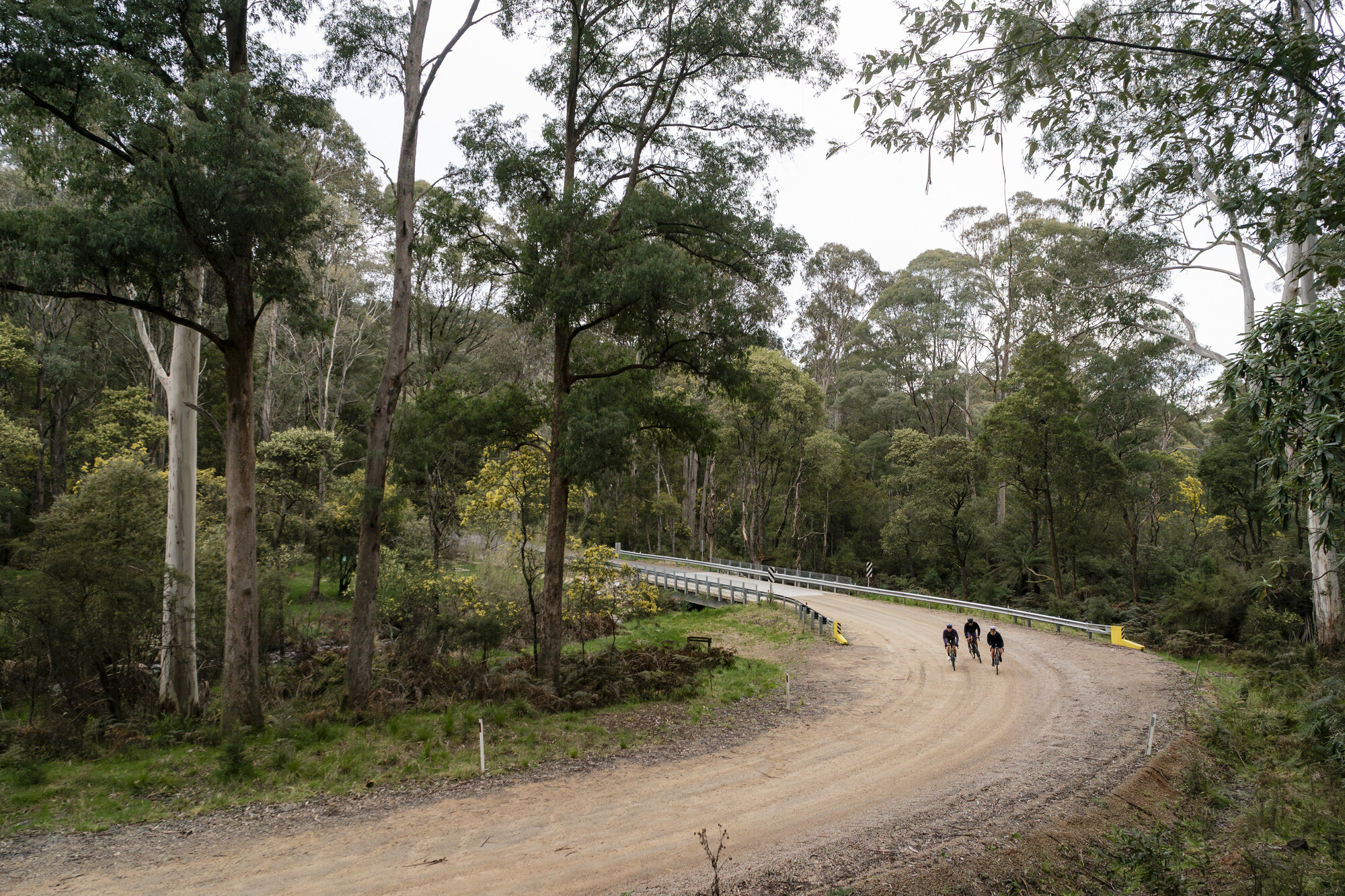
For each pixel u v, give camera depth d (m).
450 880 8.48
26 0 11.77
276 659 22.95
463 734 14.27
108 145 13.24
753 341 18.31
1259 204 7.50
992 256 57.59
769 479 55.69
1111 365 38.62
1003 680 20.66
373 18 16.14
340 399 48.97
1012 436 37.88
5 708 15.47
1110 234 16.38
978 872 8.80
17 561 18.39
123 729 13.81
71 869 8.53
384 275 45.84
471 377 20.89
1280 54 6.42
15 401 42.09
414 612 24.94
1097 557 40.22
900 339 62.09
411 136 16.44
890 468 60.88
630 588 27.52
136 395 41.59
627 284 15.81
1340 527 7.69
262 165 12.75
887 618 32.88
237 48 15.17
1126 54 7.62
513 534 24.47
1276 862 9.27
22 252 11.98
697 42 17.91
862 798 11.41
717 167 18.62
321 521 36.81
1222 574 27.95
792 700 18.69
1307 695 17.12
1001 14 7.36
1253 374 7.29
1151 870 9.16
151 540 18.95
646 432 21.08
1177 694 18.56
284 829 9.88
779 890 8.27
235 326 14.66
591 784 11.97
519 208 18.98
